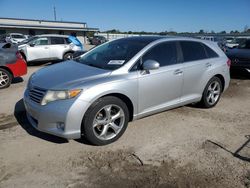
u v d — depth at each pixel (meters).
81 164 3.46
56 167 3.38
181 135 4.38
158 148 3.92
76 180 3.13
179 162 3.55
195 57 5.24
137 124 4.77
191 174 3.29
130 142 4.09
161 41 4.73
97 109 3.75
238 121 5.09
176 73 4.74
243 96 7.03
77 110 3.57
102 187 3.01
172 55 4.82
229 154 3.79
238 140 4.26
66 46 13.27
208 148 3.96
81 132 3.79
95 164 3.46
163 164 3.49
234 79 9.31
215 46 5.85
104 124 3.91
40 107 3.68
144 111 4.43
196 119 5.11
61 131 3.62
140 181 3.13
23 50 12.28
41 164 3.44
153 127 4.67
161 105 4.68
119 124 4.13
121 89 3.95
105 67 4.25
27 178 3.14
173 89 4.78
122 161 3.54
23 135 4.24
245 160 3.63
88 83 3.72
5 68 7.50
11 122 4.77
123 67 4.13
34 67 12.27
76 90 3.58
